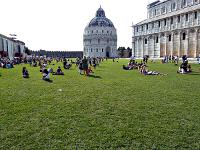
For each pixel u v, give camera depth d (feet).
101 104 45.88
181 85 71.41
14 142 27.94
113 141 28.14
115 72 123.03
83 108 42.83
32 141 28.19
